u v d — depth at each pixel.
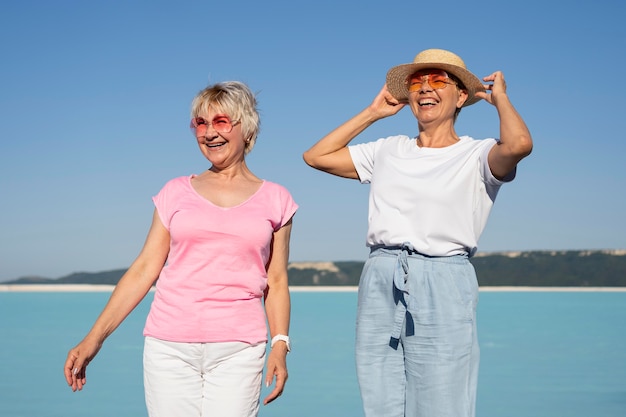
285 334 3.04
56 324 15.04
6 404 6.40
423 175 3.17
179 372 2.83
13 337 12.16
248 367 2.86
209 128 2.99
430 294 3.06
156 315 2.89
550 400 6.59
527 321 15.38
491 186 3.18
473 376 3.08
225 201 2.97
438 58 3.33
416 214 3.12
